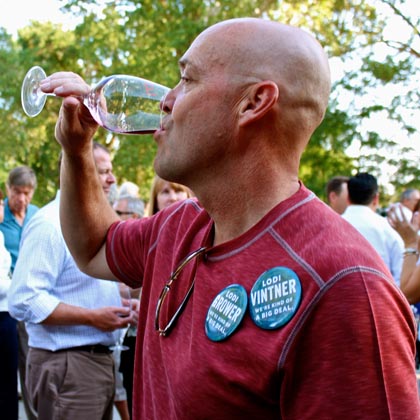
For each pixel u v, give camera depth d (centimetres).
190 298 123
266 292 109
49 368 277
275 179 121
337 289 102
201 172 123
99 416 283
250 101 117
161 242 143
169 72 1548
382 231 415
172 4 1542
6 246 519
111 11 1723
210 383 110
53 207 285
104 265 164
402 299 108
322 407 100
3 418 393
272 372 104
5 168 2150
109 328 274
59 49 2216
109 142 1828
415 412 102
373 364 100
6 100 2153
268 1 1456
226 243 119
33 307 269
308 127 121
